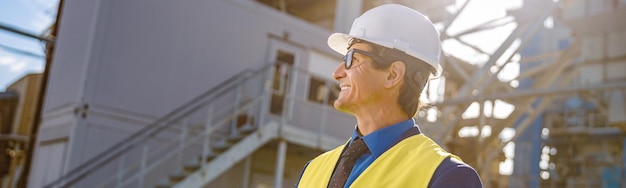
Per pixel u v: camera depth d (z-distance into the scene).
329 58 14.92
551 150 25.88
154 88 12.23
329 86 14.62
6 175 18.80
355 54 1.81
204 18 13.03
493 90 14.20
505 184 26.06
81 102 11.36
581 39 12.60
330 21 18.66
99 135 11.50
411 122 1.73
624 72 11.82
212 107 12.39
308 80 14.27
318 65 14.64
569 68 17.92
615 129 24.31
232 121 13.16
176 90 12.49
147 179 11.95
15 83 20.03
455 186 1.47
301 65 14.27
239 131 11.98
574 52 14.27
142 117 12.01
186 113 12.53
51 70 12.58
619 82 11.67
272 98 13.77
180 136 11.49
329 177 1.76
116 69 11.81
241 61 13.41
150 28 12.30
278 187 11.70
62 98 11.98
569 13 12.19
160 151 12.21
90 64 11.55
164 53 12.42
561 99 25.72
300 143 12.22
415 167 1.53
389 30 1.81
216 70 13.05
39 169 12.05
